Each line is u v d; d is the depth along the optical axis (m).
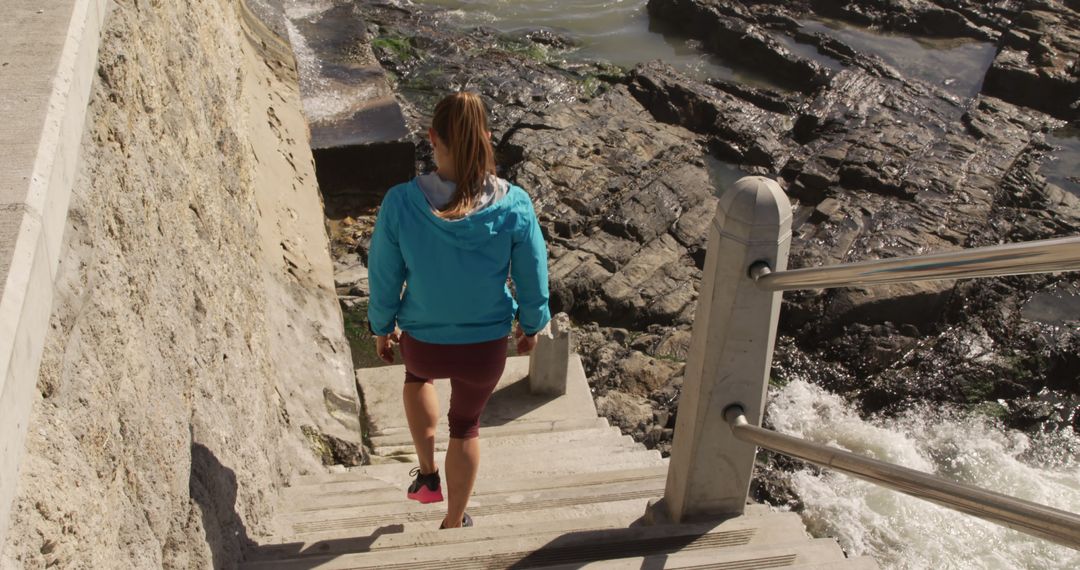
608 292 12.51
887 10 20.78
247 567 3.20
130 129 3.10
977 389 11.75
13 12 2.49
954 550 9.30
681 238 13.66
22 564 1.63
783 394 11.66
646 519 3.65
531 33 20.22
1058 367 12.05
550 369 7.68
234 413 3.84
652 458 6.14
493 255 3.11
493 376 3.39
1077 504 10.30
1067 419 11.45
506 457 6.25
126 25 3.22
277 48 13.30
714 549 3.17
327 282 8.48
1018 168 15.88
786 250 2.88
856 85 18.14
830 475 10.21
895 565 9.21
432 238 3.05
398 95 17.30
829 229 14.25
